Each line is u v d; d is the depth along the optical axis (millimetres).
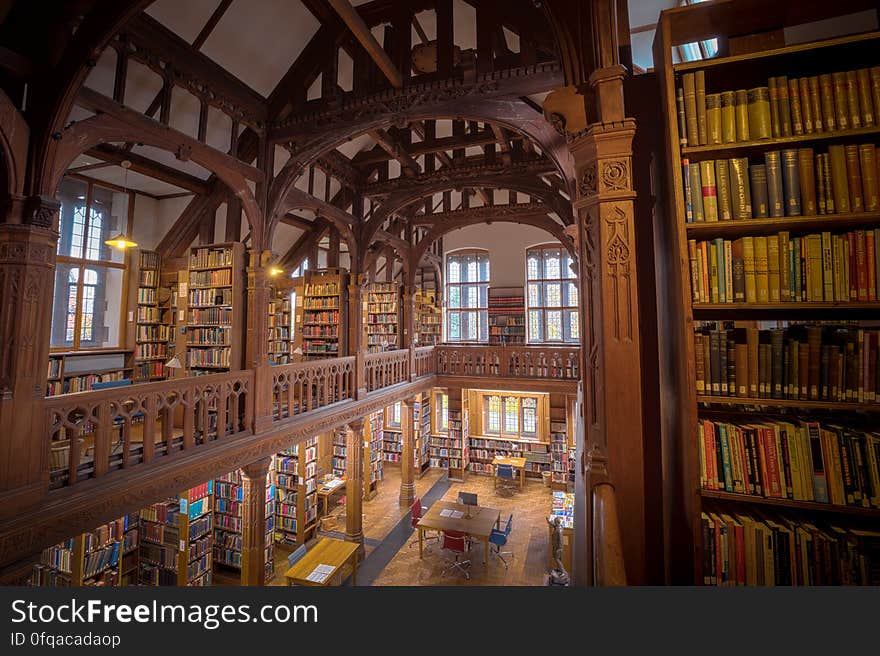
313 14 5367
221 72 5176
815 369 1792
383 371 8977
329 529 9180
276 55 5527
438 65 4852
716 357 1896
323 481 10344
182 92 5555
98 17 3404
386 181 8164
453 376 10844
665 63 2000
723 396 1872
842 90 1788
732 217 1896
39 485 3344
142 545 6531
